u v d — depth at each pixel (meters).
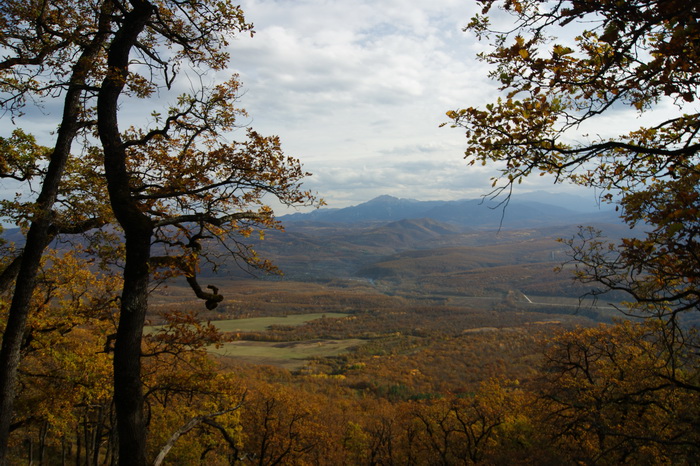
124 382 6.30
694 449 7.40
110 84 7.19
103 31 8.36
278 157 7.65
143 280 6.61
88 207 9.67
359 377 77.69
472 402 33.62
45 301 14.10
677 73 4.60
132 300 6.45
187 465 22.89
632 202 5.63
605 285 6.16
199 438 21.62
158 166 8.76
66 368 14.00
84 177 9.86
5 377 7.97
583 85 4.50
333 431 37.00
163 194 7.08
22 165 9.26
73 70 8.59
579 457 15.96
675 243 4.68
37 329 13.65
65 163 8.91
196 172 7.68
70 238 10.30
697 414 7.98
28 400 13.63
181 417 17.25
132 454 6.20
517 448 29.62
